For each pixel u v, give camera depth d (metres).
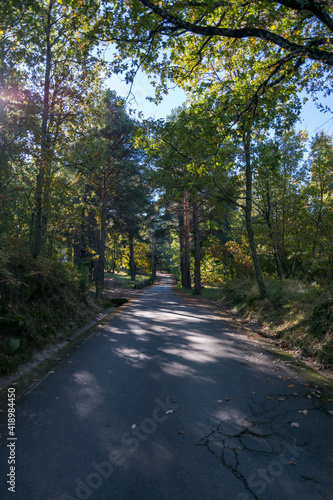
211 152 9.42
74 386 5.42
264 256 20.64
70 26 9.17
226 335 9.59
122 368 6.39
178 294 28.14
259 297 13.18
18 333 6.89
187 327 10.99
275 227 16.55
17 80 10.79
